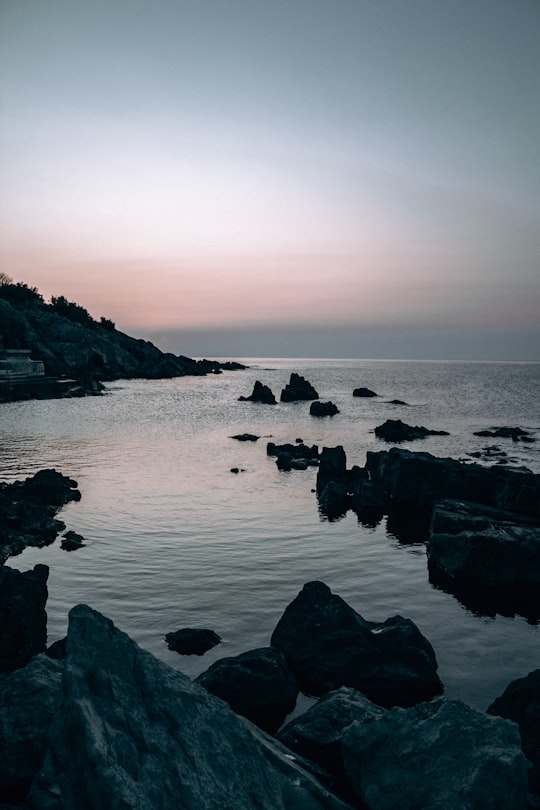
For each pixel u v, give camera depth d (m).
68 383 157.00
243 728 10.74
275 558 32.06
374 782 11.09
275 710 18.48
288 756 12.27
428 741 11.36
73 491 45.59
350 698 15.65
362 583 29.25
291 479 53.16
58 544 33.69
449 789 10.22
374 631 21.17
